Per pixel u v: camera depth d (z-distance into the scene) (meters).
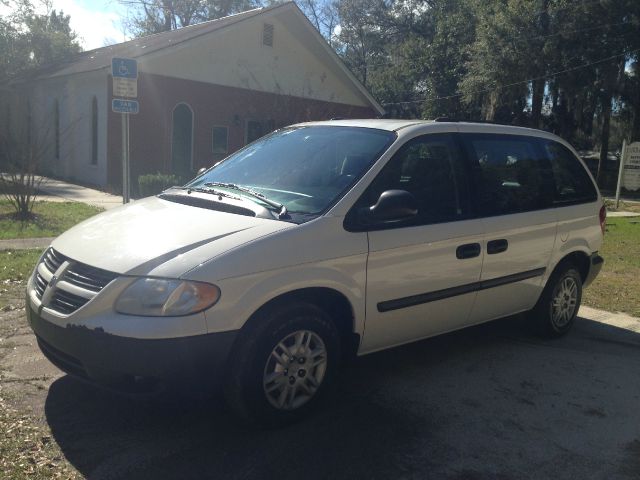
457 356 5.11
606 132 33.66
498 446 3.60
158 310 3.13
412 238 4.07
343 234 3.74
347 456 3.39
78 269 3.44
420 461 3.38
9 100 24.16
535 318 5.51
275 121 21.27
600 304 6.92
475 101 31.83
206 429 3.61
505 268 4.81
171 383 3.18
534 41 28.30
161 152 19.25
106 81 17.92
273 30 21.17
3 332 5.04
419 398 4.22
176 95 19.36
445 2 35.16
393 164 4.16
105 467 3.16
